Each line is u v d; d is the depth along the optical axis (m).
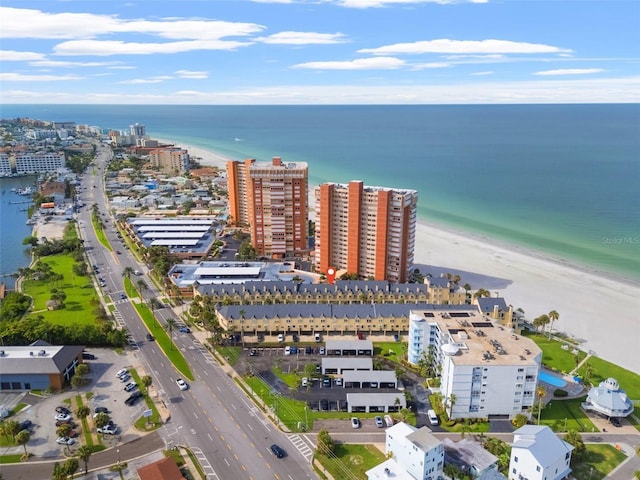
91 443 153.88
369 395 176.12
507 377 163.62
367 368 195.12
